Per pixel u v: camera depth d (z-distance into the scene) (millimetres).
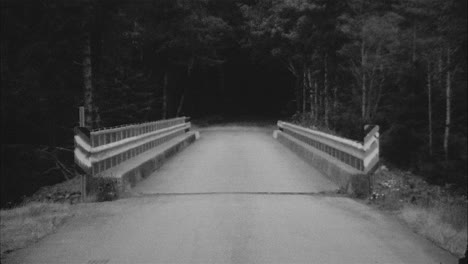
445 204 11078
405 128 42406
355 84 43375
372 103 44281
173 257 6680
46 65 23203
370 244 7324
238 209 9891
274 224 8586
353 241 7488
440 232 7867
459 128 43531
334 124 40469
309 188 12883
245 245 7250
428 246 7250
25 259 6668
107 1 23625
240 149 23859
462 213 9766
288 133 27578
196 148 24562
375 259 6602
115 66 29922
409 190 12812
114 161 13430
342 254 6816
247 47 50469
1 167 23578
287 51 43750
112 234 7938
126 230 8188
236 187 13000
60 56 24016
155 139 19234
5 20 22031
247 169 16469
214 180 14148
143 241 7492
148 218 9070
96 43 25734
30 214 9633
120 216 9266
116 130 13492
